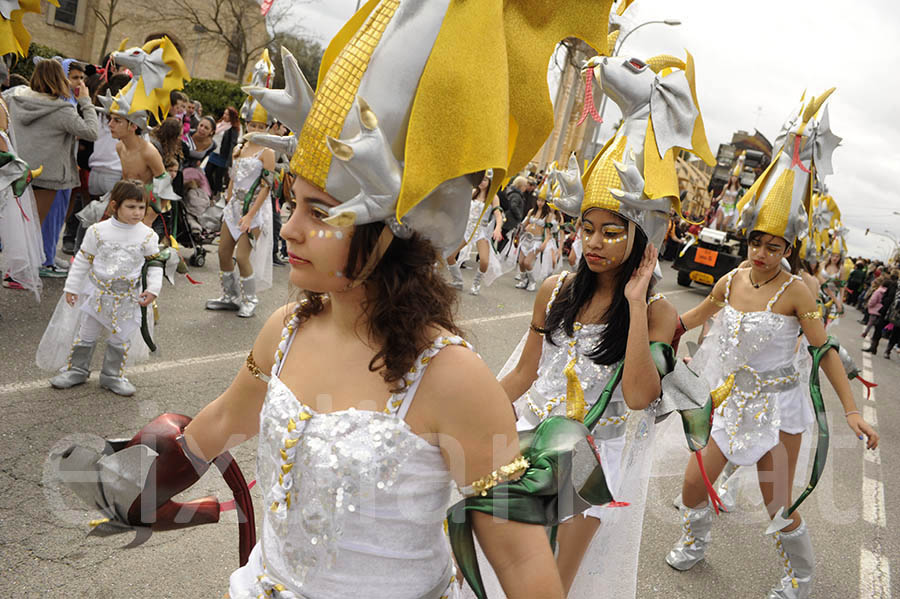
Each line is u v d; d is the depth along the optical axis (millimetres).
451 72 1187
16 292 5996
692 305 14727
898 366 13203
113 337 4387
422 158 1183
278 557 1365
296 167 1231
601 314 2430
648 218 2328
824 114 3400
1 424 3736
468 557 1311
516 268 14242
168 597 2729
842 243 10109
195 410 4430
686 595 3549
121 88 6242
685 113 2422
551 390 2502
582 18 1349
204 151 9875
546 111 1340
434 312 1274
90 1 29875
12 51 5500
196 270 8383
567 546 2209
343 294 1308
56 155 6238
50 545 2848
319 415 1277
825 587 3896
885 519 4809
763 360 3457
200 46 31016
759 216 3410
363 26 1266
